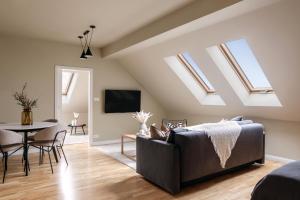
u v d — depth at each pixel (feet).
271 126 15.93
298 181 6.14
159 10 12.04
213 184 11.21
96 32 15.80
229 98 16.78
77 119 28.50
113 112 21.17
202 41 13.76
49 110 18.37
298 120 14.46
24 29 15.26
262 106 15.34
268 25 10.59
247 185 11.11
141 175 12.35
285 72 12.26
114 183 11.37
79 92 26.43
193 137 10.46
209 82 16.87
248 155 13.25
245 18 10.78
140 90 23.07
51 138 13.01
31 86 17.61
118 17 12.96
